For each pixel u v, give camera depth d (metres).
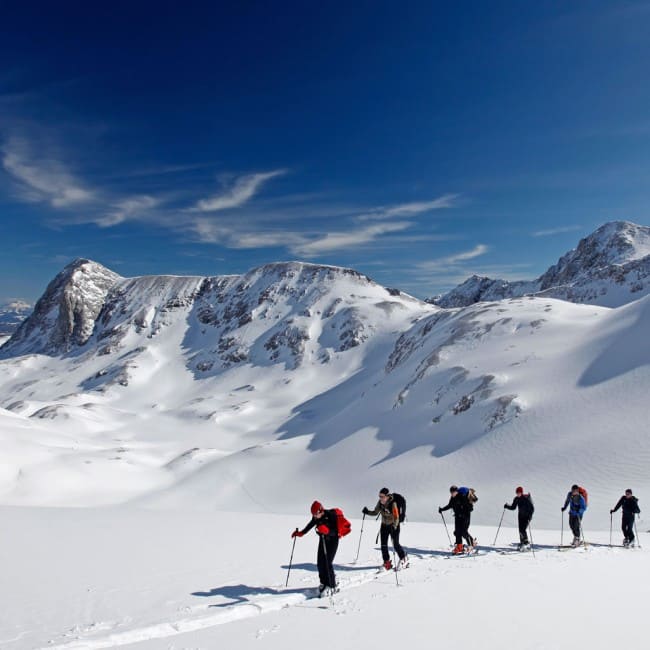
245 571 13.38
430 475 57.59
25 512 25.19
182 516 25.78
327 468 74.25
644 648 7.82
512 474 50.12
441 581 12.45
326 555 11.22
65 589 11.38
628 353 65.94
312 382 181.38
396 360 138.88
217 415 145.62
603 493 40.00
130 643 8.08
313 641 8.07
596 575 13.29
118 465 87.19
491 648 7.75
